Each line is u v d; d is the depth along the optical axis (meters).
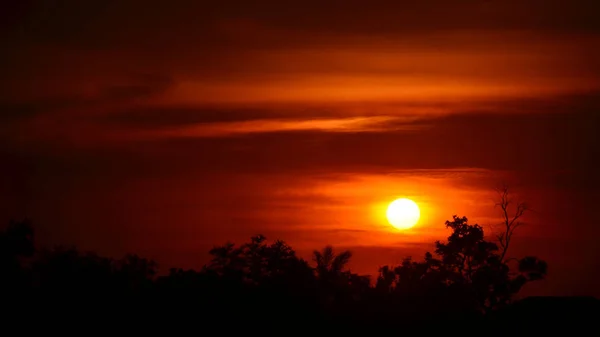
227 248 57.50
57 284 50.84
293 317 54.72
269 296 55.03
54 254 52.22
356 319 56.81
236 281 55.22
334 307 57.25
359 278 58.94
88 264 52.31
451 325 59.25
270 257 57.91
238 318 53.53
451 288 61.91
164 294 53.28
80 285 51.12
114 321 51.22
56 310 50.16
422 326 57.91
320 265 58.84
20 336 49.16
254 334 53.53
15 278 50.03
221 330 52.91
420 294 59.25
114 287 52.38
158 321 52.06
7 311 49.25
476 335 60.28
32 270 51.28
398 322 57.59
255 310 54.19
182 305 52.97
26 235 51.00
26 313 49.62
